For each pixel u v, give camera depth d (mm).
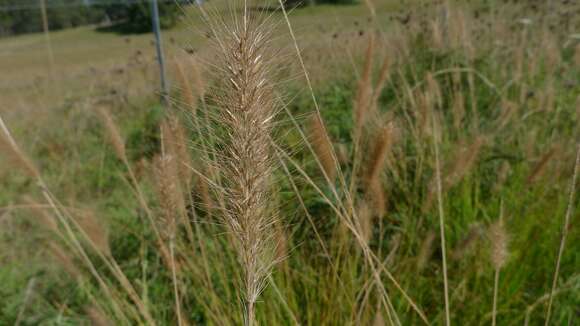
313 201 435
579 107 495
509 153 485
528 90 590
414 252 419
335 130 528
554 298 354
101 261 455
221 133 163
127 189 587
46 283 448
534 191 439
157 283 419
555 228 396
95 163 697
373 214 329
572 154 443
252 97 152
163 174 284
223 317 332
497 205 433
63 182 647
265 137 161
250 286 173
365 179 304
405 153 484
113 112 832
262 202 167
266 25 155
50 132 794
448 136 508
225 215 169
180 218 302
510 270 363
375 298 354
